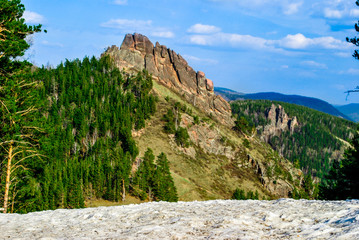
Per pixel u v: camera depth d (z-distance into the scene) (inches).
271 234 263.7
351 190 1235.2
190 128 6013.8
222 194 4613.7
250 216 343.0
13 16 838.5
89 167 3405.5
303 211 355.6
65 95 5236.2
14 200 1005.2
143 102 5851.4
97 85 6058.1
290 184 5851.4
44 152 964.0
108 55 7780.5
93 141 4505.4
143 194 3405.5
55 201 2578.7
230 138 6688.0
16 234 346.0
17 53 807.1
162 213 403.5
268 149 7426.2
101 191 3316.9
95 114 5068.9
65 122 4557.1
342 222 274.4
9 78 870.4
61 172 2989.7
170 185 3499.0
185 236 271.3
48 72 5831.7
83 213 482.9
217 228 290.5
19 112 850.1
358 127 1278.3
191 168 4990.2
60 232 344.2
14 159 927.7
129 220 386.6
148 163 3688.5
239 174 5659.5
